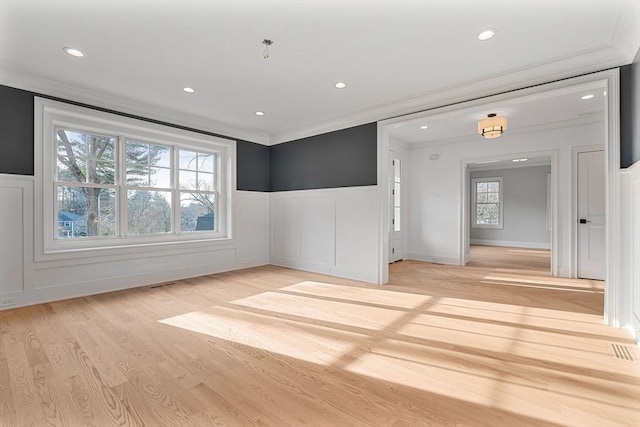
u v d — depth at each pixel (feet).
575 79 9.64
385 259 14.69
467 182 20.56
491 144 18.62
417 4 7.09
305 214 17.65
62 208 12.11
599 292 12.95
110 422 5.00
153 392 5.82
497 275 16.42
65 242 12.06
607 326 9.05
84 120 12.43
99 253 12.59
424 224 21.15
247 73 10.67
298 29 8.07
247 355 7.32
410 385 6.10
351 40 8.61
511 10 7.27
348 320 9.61
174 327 9.00
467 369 6.70
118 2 6.98
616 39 8.35
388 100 13.25
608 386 6.03
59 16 7.48
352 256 15.51
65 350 7.50
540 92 10.28
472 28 8.01
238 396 5.72
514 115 15.19
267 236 19.61
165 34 8.29
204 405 5.45
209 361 7.02
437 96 12.42
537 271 17.52
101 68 10.28
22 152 10.78
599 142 15.38
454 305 11.13
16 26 7.88
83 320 9.53
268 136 19.26
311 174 17.43
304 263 17.70
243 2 6.99
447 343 7.98
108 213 13.34
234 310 10.55
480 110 11.97
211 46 8.91
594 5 7.06
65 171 12.20
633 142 8.54
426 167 21.06
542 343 7.96
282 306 11.00
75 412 5.24
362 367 6.79
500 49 9.05
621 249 8.84
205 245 16.31
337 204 16.16
